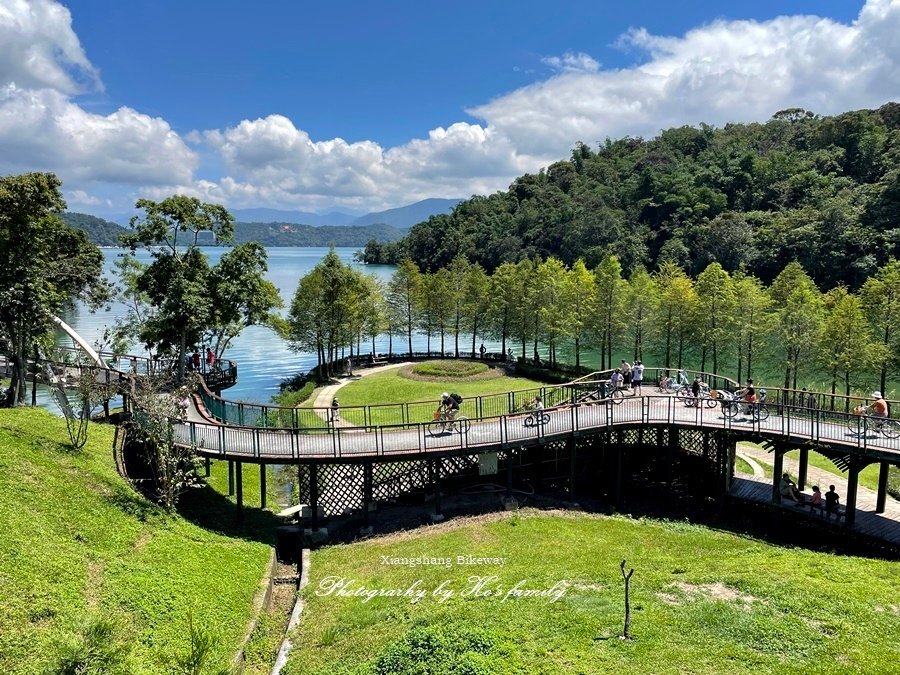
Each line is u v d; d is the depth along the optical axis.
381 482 21.09
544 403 29.11
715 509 21.61
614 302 46.44
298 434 19.59
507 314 54.91
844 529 18.64
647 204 118.62
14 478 14.44
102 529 13.90
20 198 21.59
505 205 162.88
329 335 48.69
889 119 112.62
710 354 44.97
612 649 10.24
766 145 143.75
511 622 11.49
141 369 33.41
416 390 42.72
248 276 35.28
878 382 37.69
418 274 59.41
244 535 17.95
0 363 29.11
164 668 9.95
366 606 13.38
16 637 9.12
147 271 31.30
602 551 16.42
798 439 19.38
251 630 12.52
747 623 11.02
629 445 24.53
